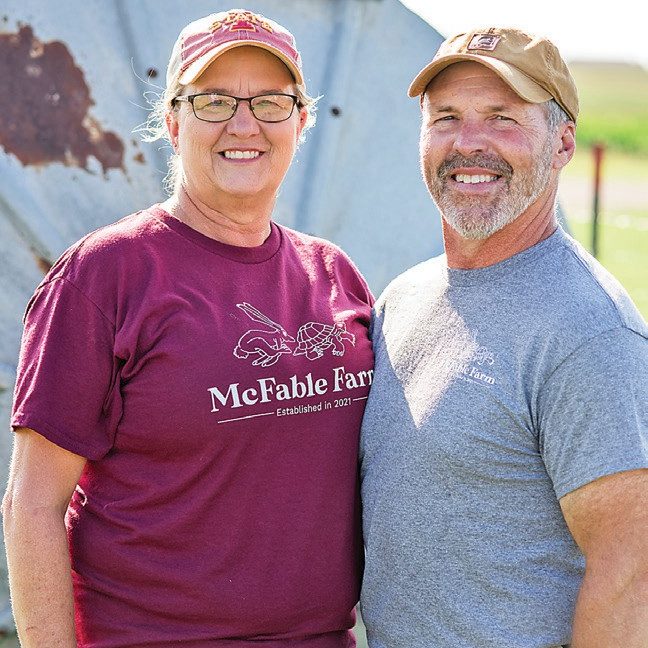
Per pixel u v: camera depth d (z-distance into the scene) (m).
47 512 2.37
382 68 4.04
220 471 2.41
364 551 2.63
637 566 2.20
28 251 3.35
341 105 3.89
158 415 2.39
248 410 2.42
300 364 2.52
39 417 2.33
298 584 2.47
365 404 2.63
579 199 19.59
